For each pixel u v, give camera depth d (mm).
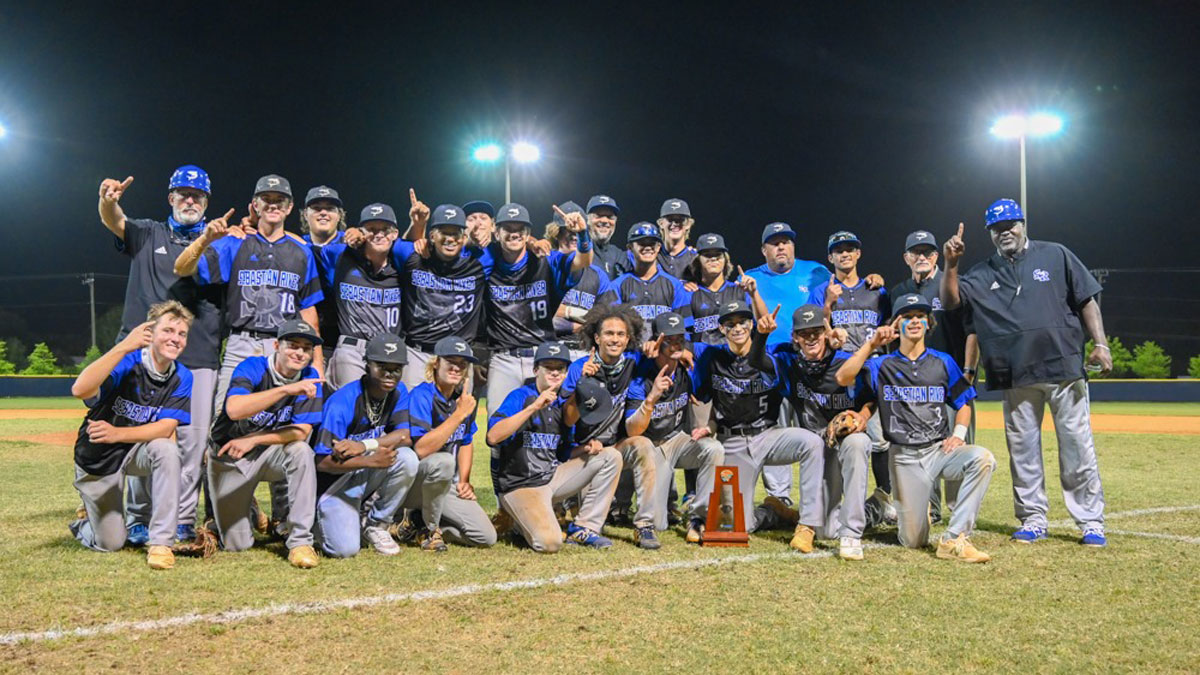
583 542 5762
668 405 6090
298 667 3402
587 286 7328
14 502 7199
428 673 3352
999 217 6059
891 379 5715
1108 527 6320
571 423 5906
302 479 5184
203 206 6117
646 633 3830
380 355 5266
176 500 5066
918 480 5660
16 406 24734
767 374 6043
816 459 5730
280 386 5160
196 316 5773
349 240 6074
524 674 3346
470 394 6098
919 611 4184
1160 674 3393
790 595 4469
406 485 5422
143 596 4340
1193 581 4750
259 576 4793
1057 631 3887
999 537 6008
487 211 6648
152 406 5117
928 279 7398
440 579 4758
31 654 3521
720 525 6172
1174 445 12555
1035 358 5871
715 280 7395
